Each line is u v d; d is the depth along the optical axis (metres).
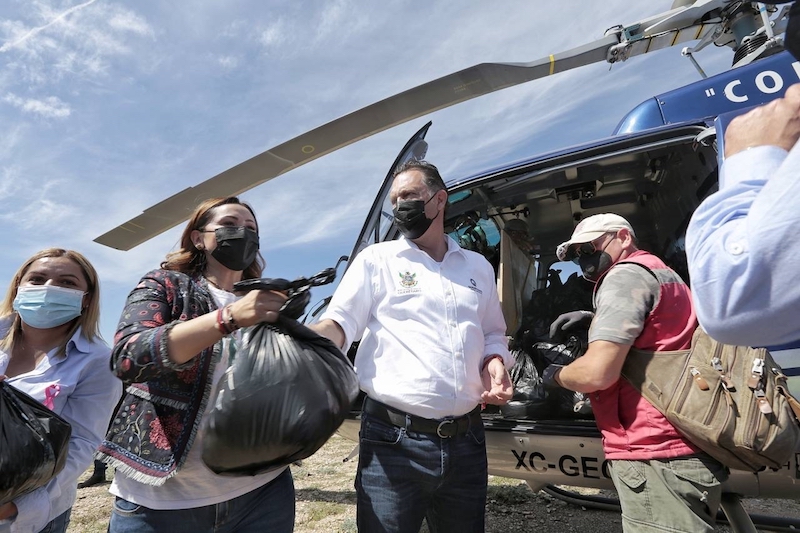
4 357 1.79
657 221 3.60
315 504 3.54
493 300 1.94
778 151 0.78
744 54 3.51
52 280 1.79
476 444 1.70
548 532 2.94
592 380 1.48
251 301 1.09
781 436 1.25
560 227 3.75
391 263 1.77
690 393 1.37
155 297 1.31
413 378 1.59
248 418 1.04
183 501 1.26
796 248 0.63
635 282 1.54
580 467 2.31
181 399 1.26
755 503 3.23
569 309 3.21
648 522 1.43
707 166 2.62
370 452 1.62
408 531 1.56
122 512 1.28
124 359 1.12
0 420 1.30
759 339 0.73
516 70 3.96
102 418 1.78
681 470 1.39
